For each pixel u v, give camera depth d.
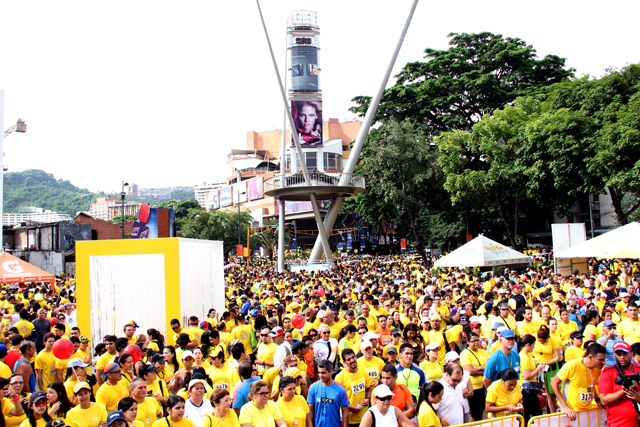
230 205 114.81
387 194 40.53
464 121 48.81
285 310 14.14
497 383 6.90
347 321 10.69
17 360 8.75
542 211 47.09
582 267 22.81
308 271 33.53
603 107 30.28
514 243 35.22
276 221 97.00
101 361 8.70
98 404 6.37
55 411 6.58
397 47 41.00
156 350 9.46
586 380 6.73
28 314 12.54
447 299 14.18
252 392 6.16
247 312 13.56
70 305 15.39
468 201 43.72
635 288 16.78
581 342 8.05
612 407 6.24
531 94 47.00
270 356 9.03
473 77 48.78
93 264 12.86
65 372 9.03
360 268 33.75
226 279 27.08
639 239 16.92
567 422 6.65
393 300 13.32
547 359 8.27
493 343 8.79
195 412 6.57
